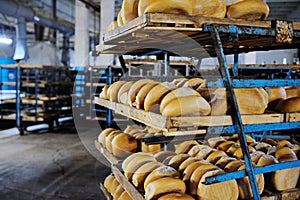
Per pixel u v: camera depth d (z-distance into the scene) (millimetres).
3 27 12602
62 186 3467
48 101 7082
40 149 5199
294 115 1524
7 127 7477
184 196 1369
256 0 1500
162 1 1302
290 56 9359
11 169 4074
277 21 1473
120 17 1790
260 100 1489
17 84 6465
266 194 1552
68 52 13117
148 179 1518
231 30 1378
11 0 8367
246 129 1448
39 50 13555
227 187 1417
